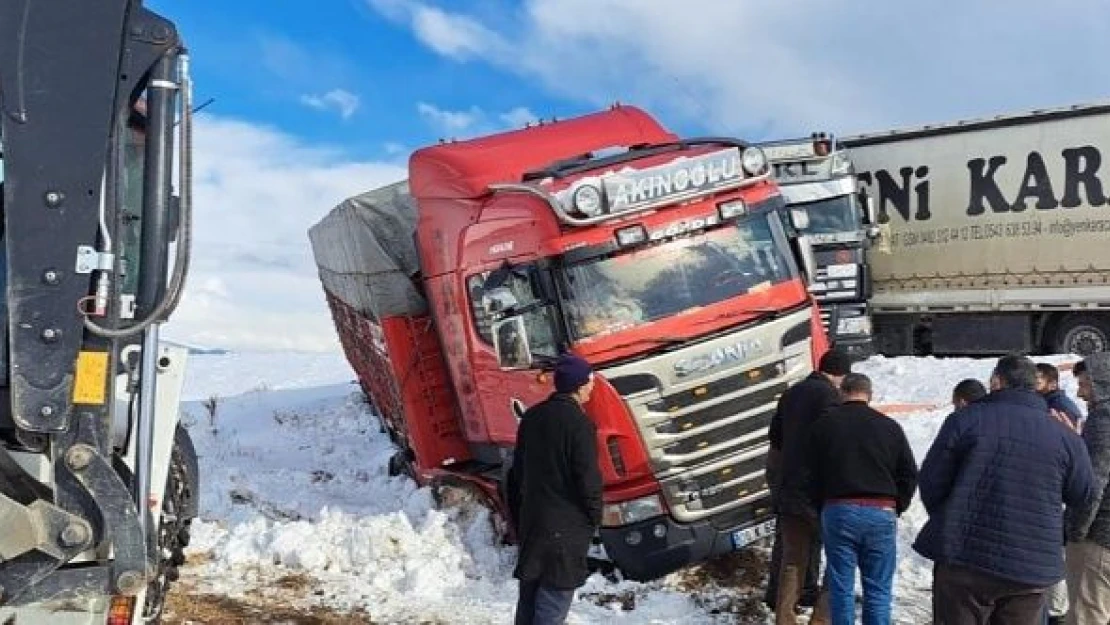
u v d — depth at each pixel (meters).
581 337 7.97
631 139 9.77
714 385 8.03
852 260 17.44
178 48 3.90
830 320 17.45
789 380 8.28
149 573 3.93
